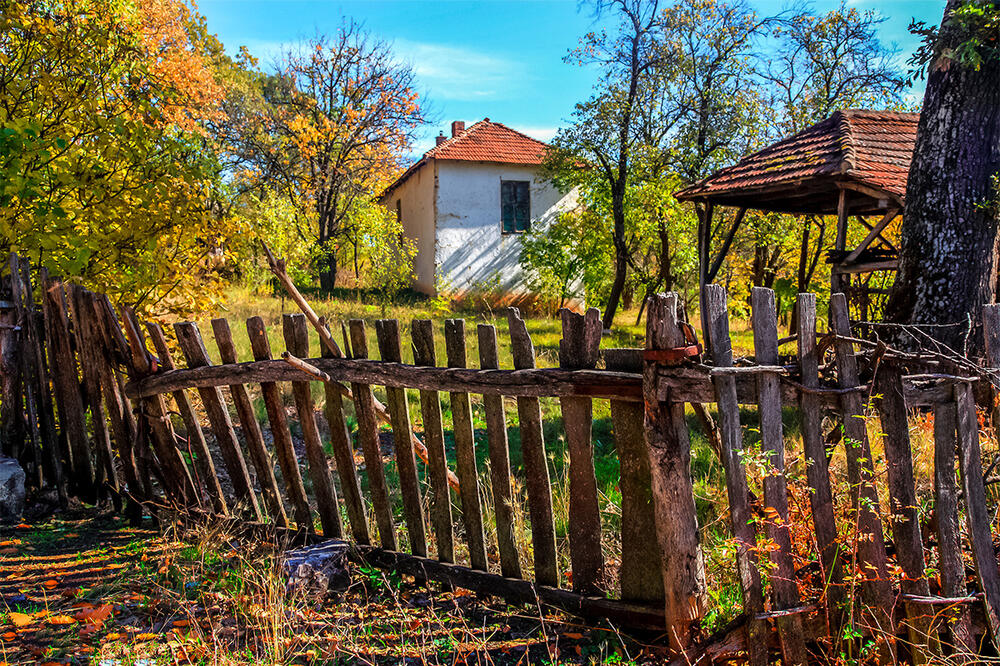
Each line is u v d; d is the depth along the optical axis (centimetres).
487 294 2328
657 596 315
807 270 1506
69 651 308
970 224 616
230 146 2700
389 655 313
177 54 1875
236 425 711
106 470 492
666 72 1752
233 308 1527
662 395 282
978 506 278
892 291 668
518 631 332
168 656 303
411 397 812
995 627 274
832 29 1873
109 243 588
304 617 333
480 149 2406
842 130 998
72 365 489
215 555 401
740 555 273
